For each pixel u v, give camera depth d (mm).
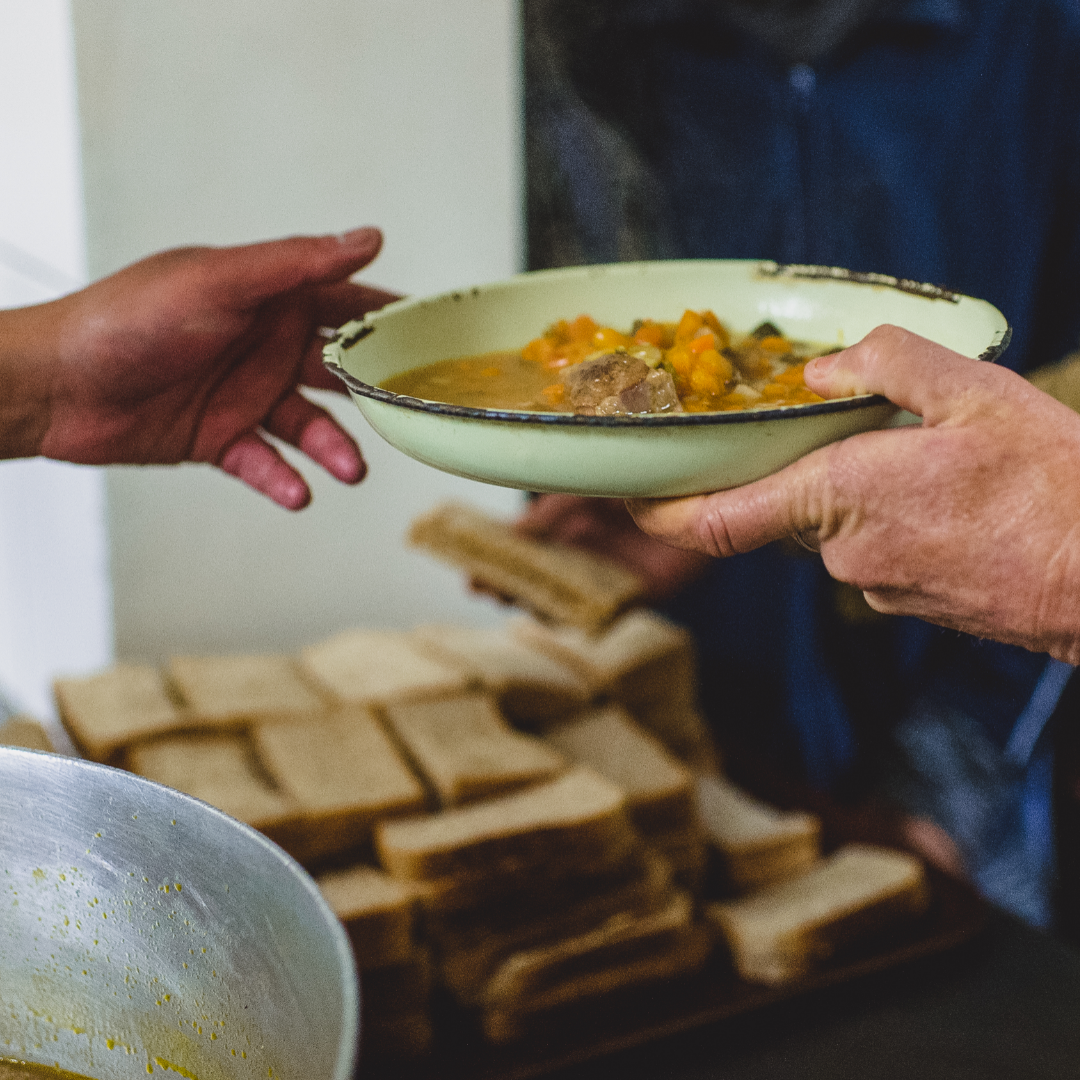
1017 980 1450
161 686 1836
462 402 964
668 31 2076
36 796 742
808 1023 1376
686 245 2262
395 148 2029
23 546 2582
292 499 1393
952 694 2420
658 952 1414
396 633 2111
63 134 1821
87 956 759
